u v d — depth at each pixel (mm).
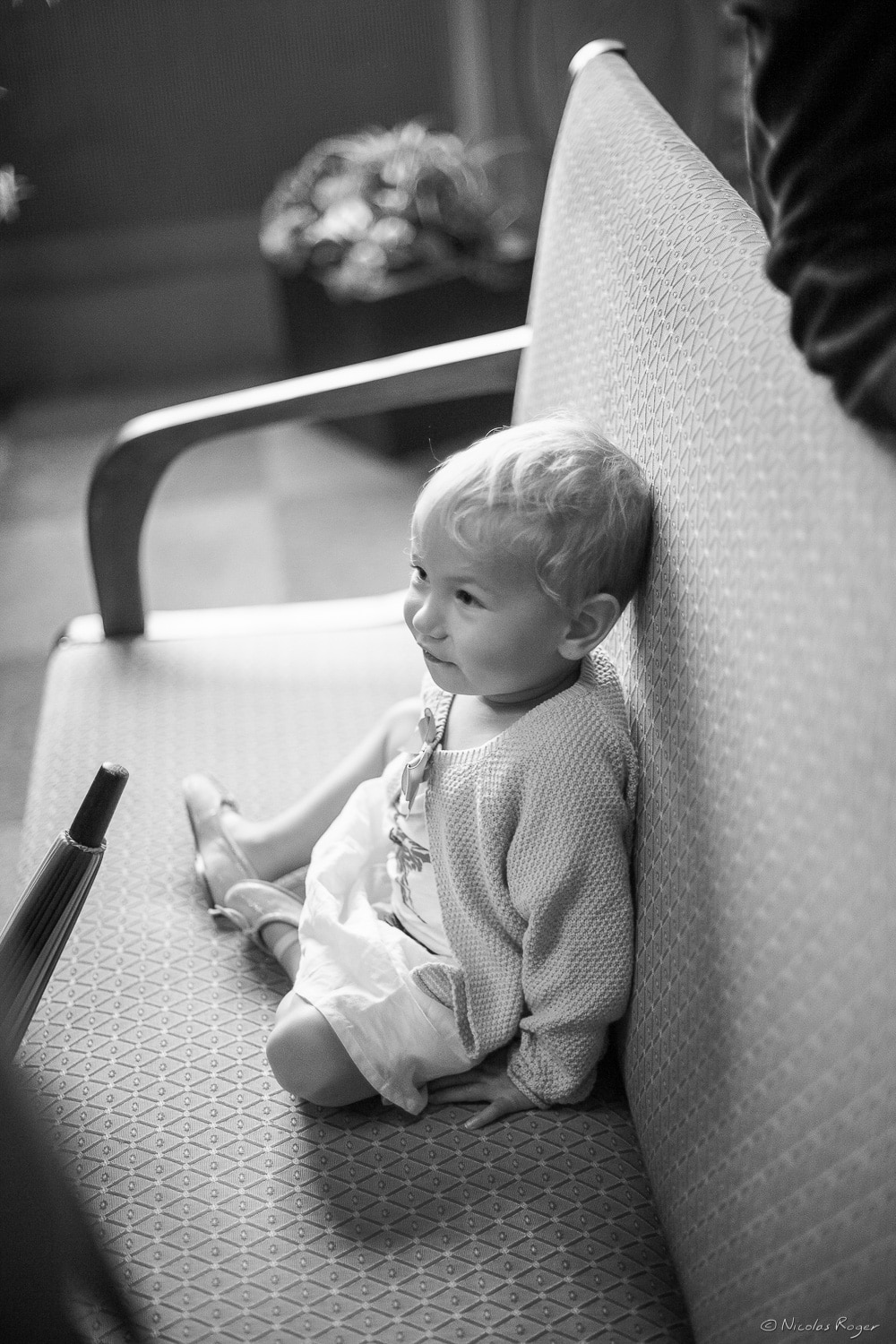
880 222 552
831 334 570
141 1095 792
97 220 2918
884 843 507
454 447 2564
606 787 755
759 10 574
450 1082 790
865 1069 511
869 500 543
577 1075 755
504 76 2752
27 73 2734
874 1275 504
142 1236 701
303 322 2615
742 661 638
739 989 612
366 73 2850
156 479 1231
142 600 1294
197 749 1119
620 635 849
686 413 729
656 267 804
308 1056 762
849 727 537
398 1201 719
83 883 689
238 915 904
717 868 647
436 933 811
